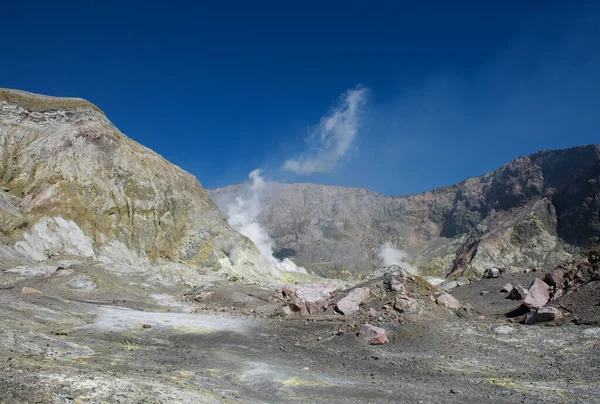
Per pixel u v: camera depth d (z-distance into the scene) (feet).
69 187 238.27
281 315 104.22
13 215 201.77
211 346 77.20
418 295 100.37
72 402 33.42
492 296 132.26
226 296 134.41
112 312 105.81
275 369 61.93
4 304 86.38
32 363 43.60
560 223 513.04
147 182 281.13
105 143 275.18
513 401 47.39
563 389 51.65
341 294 106.22
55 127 281.33
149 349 70.95
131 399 36.65
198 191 333.62
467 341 78.02
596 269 100.27
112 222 245.45
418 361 67.97
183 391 42.65
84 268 157.99
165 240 266.16
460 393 50.70
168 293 152.05
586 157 557.33
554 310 85.97
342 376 59.36
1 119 266.77
